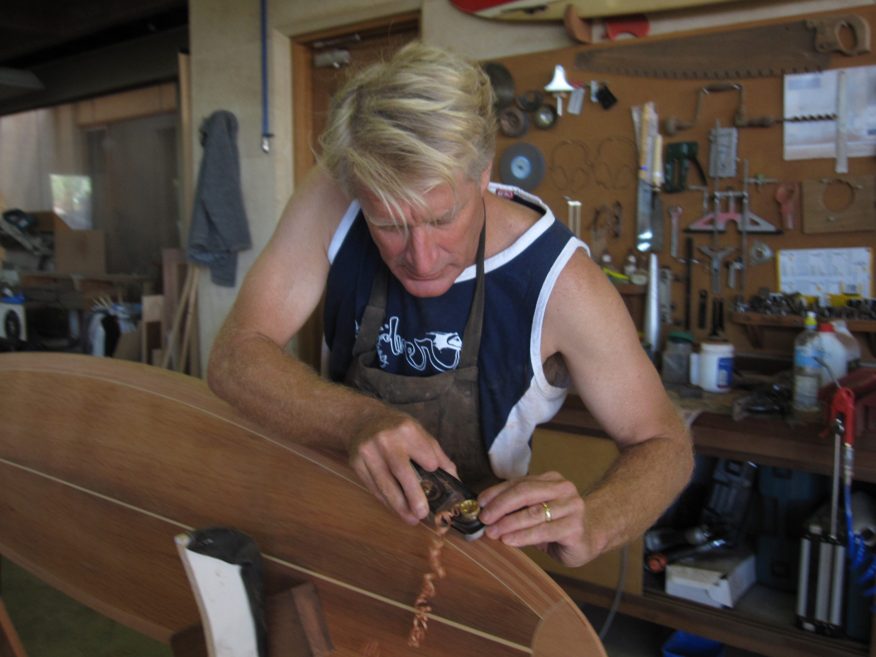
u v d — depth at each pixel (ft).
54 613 7.98
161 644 7.39
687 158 7.85
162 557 3.58
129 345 13.82
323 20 10.75
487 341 3.39
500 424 3.54
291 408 2.97
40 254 20.15
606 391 3.24
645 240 8.14
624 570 6.76
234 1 11.74
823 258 7.29
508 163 8.91
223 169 11.80
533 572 2.72
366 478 2.61
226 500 3.40
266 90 11.44
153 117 19.49
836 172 7.16
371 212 2.68
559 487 2.63
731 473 7.13
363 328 3.62
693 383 7.36
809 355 6.35
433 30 9.55
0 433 4.43
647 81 8.00
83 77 20.15
